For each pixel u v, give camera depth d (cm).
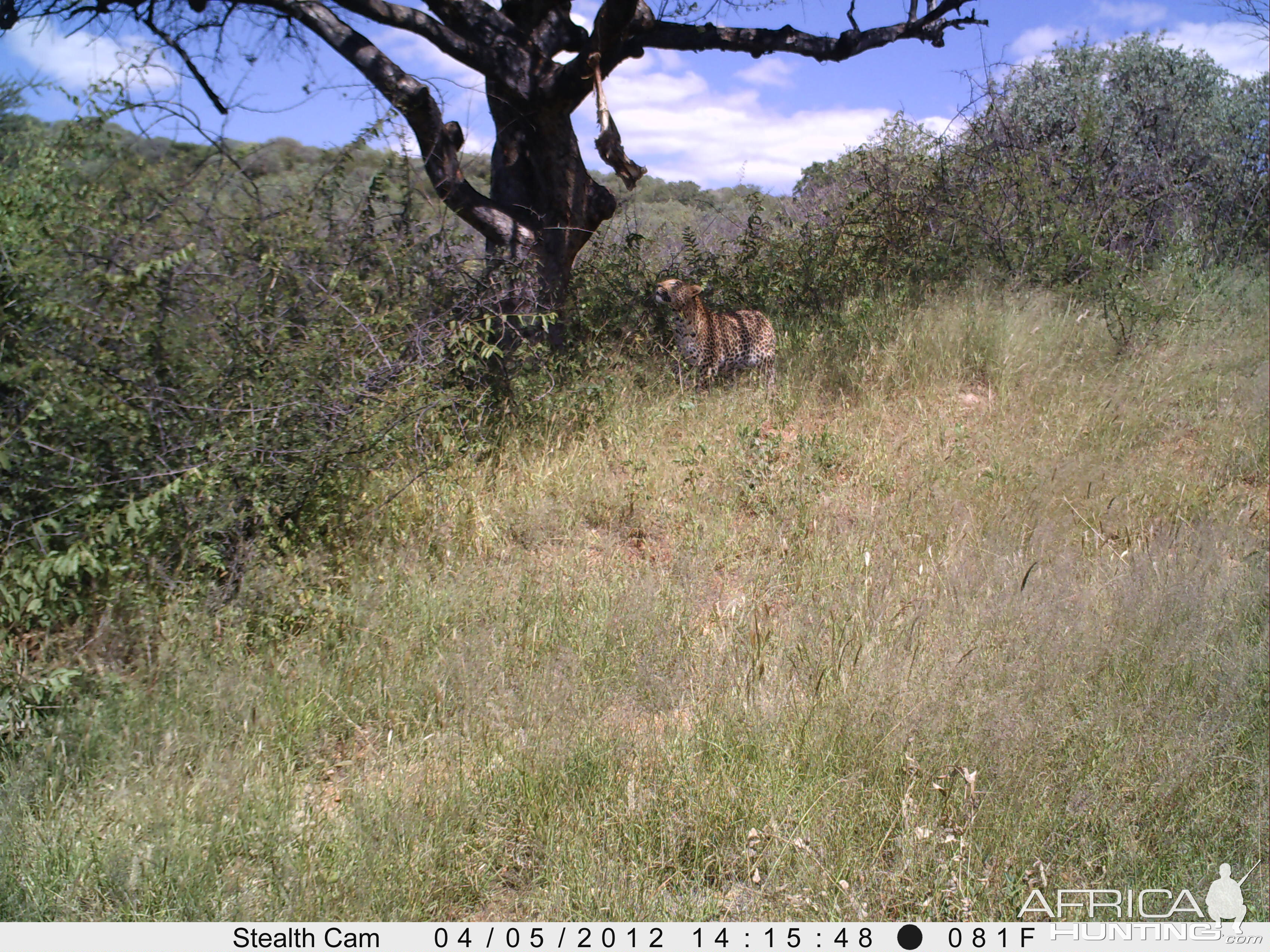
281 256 528
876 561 542
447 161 762
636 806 341
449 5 773
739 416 766
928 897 309
